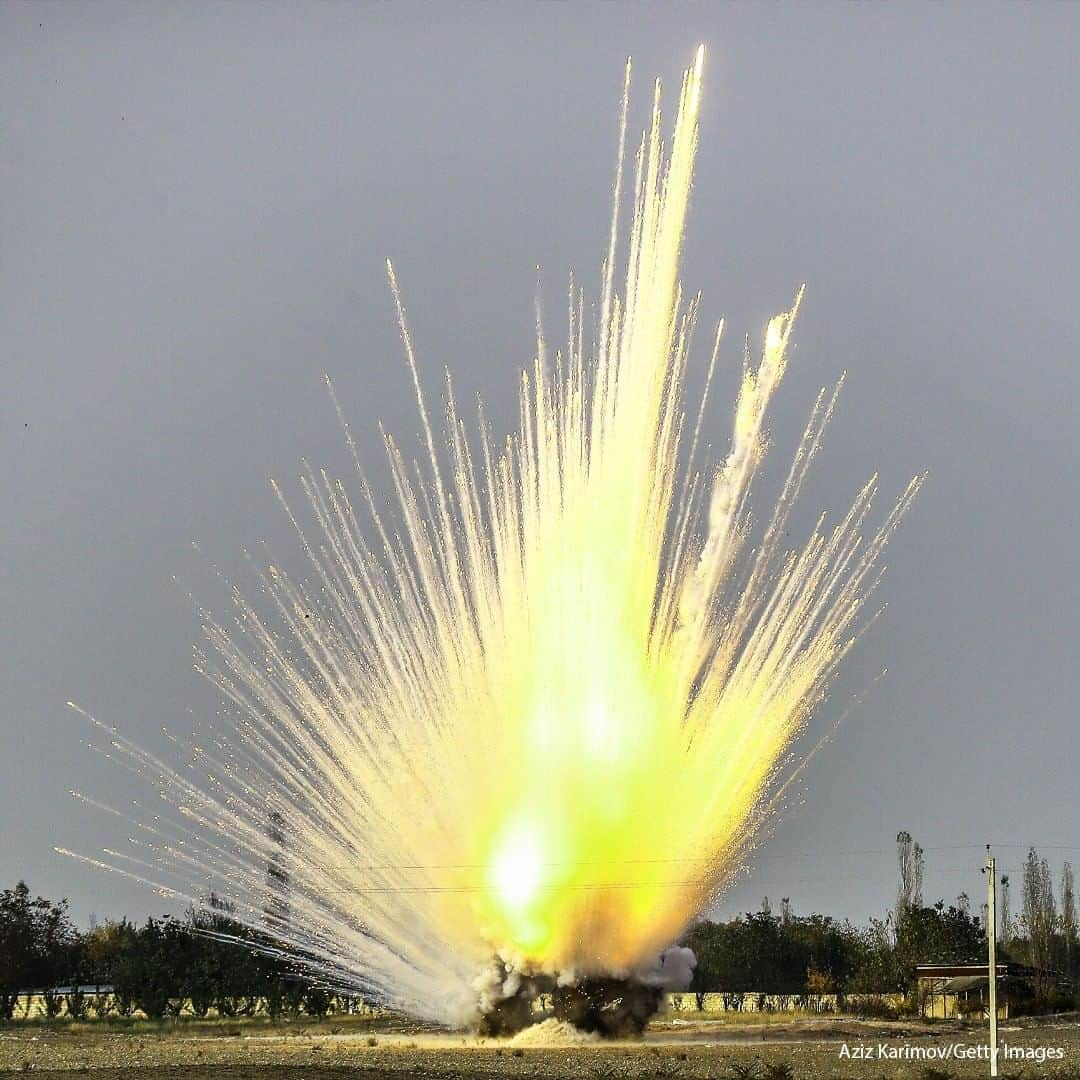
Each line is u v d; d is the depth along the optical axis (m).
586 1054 164.62
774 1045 174.50
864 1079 142.12
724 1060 159.25
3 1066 161.38
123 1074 152.62
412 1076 147.12
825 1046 173.50
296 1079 146.12
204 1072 152.62
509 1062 157.88
